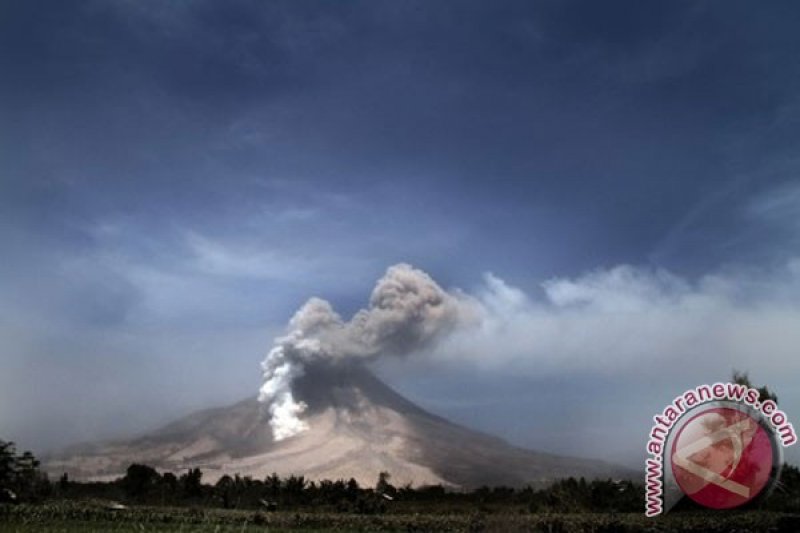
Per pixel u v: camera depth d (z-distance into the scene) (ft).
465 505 290.15
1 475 248.93
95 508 206.80
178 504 332.60
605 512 225.35
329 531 192.85
